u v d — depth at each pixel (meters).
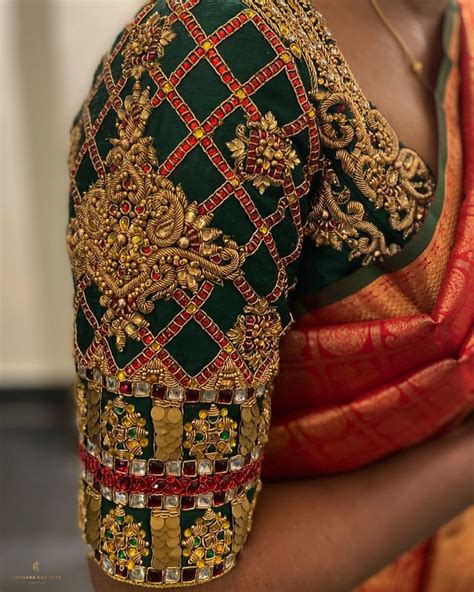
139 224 0.49
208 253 0.49
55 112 2.58
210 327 0.50
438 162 0.66
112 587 0.54
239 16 0.50
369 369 0.64
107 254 0.50
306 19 0.58
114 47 0.57
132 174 0.49
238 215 0.49
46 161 2.66
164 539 0.52
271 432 0.67
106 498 0.53
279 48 0.51
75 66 2.52
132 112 0.50
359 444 0.67
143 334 0.49
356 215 0.59
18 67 2.50
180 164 0.48
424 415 0.67
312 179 0.57
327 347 0.63
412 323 0.62
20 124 2.59
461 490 0.70
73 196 0.55
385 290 0.62
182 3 0.51
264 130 0.50
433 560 0.81
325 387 0.65
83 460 0.56
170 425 0.50
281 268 0.53
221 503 0.53
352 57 0.65
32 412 2.93
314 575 0.60
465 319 0.64
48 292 2.88
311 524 0.63
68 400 2.97
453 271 0.64
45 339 2.96
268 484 0.70
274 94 0.50
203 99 0.49
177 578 0.52
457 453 0.71
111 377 0.51
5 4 2.40
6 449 2.68
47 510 2.23
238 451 0.53
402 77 0.69
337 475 0.70
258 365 0.53
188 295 0.49
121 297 0.49
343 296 0.61
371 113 0.60
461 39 0.73
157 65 0.50
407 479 0.68
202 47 0.49
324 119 0.55
